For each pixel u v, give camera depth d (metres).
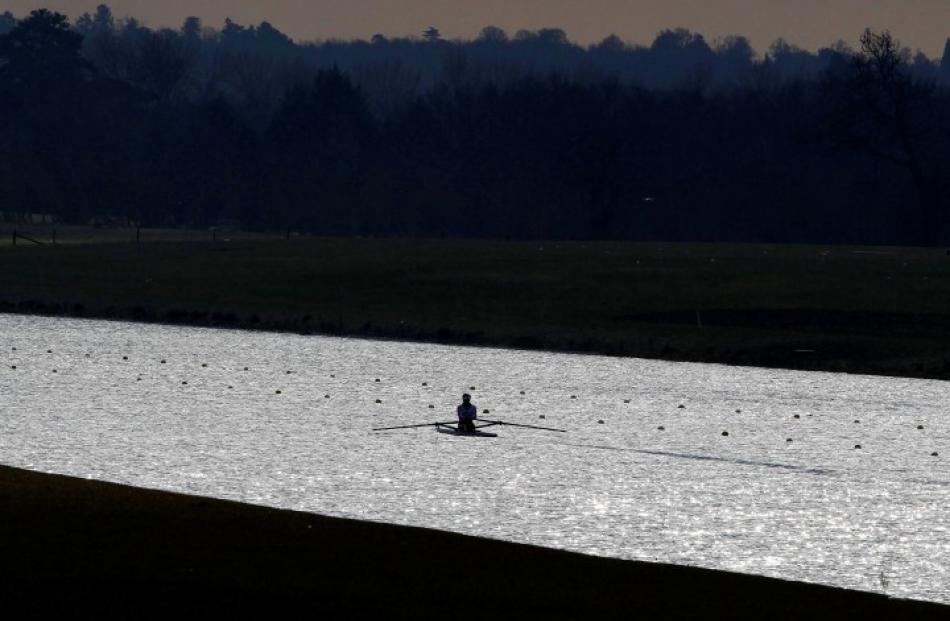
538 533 146.88
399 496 163.75
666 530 148.75
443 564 103.88
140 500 119.69
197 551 103.62
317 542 108.44
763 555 139.12
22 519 110.38
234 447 194.50
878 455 196.00
